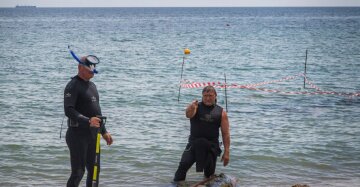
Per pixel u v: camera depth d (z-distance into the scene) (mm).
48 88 27500
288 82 31781
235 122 19016
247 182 12070
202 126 11094
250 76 35406
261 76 35406
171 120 19156
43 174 12469
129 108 21688
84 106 9773
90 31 111312
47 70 37438
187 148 11445
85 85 9820
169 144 15508
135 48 63219
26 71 36469
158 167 13172
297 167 13398
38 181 11938
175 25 146875
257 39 81500
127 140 15859
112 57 50438
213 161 11227
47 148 14789
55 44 70250
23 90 26547
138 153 14398
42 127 17609
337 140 16219
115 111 20938
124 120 19031
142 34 98312
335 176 12656
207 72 37562
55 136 16297
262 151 14805
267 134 17031
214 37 87938
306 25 140750
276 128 18000
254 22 172000
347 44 68250
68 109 9570
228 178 11297
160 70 38438
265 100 24219
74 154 9766
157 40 80125
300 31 107438
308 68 40000
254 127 18109
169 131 17328
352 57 49219
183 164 11414
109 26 140250
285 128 18000
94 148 9906
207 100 11062
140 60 47031
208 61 46125
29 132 16828
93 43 72875
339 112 21188
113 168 12984
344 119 19672
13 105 21766
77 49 61312
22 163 13328
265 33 100625
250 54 53781
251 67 41219
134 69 38875
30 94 25109
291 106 22641
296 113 20906
